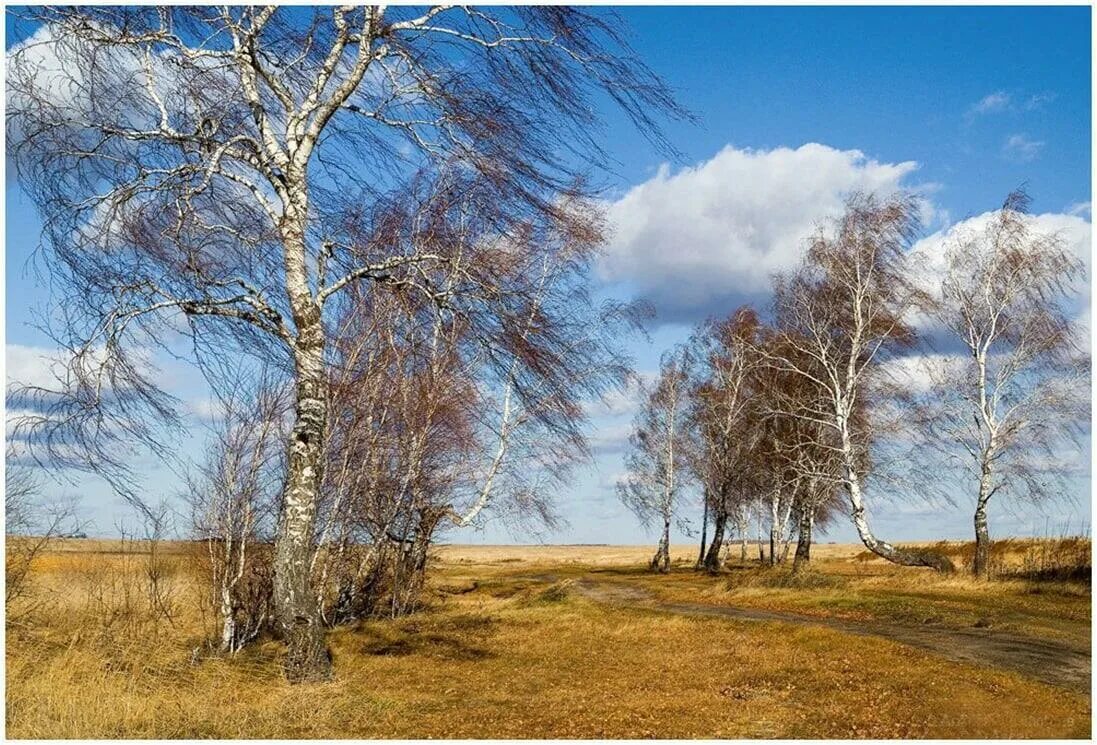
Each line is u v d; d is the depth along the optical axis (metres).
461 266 11.90
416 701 11.70
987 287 27.55
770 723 10.27
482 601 28.58
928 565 29.28
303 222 12.20
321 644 12.45
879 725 9.99
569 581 34.06
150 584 15.48
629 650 16.69
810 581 27.73
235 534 16.31
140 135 10.79
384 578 23.36
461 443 22.25
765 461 39.06
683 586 32.56
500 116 11.01
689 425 44.91
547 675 13.95
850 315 30.27
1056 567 26.66
